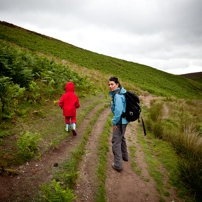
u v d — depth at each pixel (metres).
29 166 2.36
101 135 4.09
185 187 2.59
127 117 2.55
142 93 15.70
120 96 2.47
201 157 3.21
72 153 2.88
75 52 33.25
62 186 2.05
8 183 1.96
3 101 3.60
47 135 3.32
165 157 3.56
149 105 9.53
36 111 4.04
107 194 2.29
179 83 45.47
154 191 2.49
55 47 30.23
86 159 2.92
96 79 13.88
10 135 2.89
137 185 2.60
